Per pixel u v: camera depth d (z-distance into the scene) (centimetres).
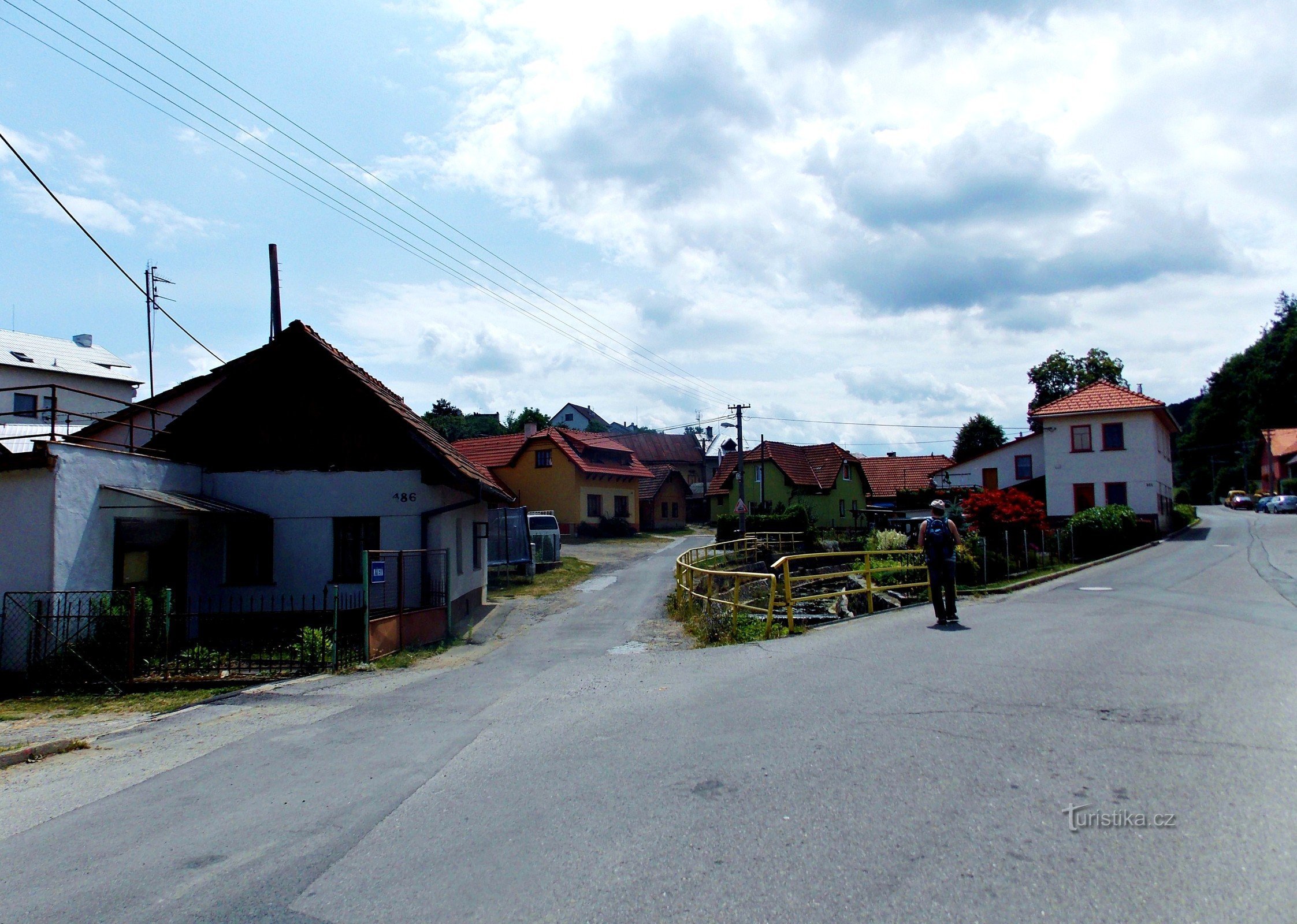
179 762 748
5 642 1211
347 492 1684
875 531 3238
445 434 7612
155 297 3228
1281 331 8825
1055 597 1661
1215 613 1316
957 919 365
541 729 764
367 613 1277
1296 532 3503
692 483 8794
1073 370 7269
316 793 620
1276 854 415
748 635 1311
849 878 408
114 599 1236
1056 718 670
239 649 1306
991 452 5034
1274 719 649
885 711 720
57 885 468
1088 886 390
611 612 1991
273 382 1703
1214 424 9719
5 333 3700
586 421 10656
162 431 1683
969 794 512
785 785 547
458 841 496
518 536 2783
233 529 1686
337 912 411
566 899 407
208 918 412
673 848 459
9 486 1255
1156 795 497
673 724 732
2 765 760
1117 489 4097
